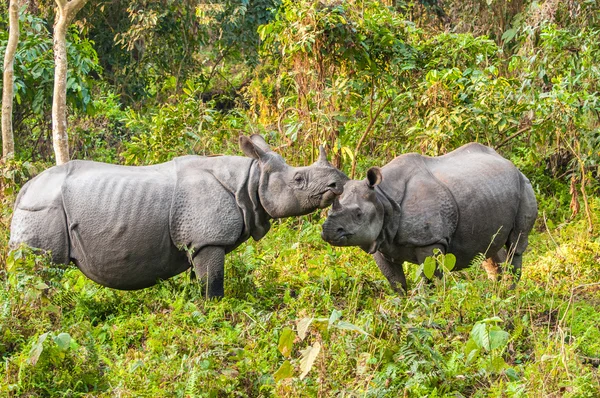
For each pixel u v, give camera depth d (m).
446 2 38.94
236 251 18.62
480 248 17.42
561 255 20.48
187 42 37.06
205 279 15.80
